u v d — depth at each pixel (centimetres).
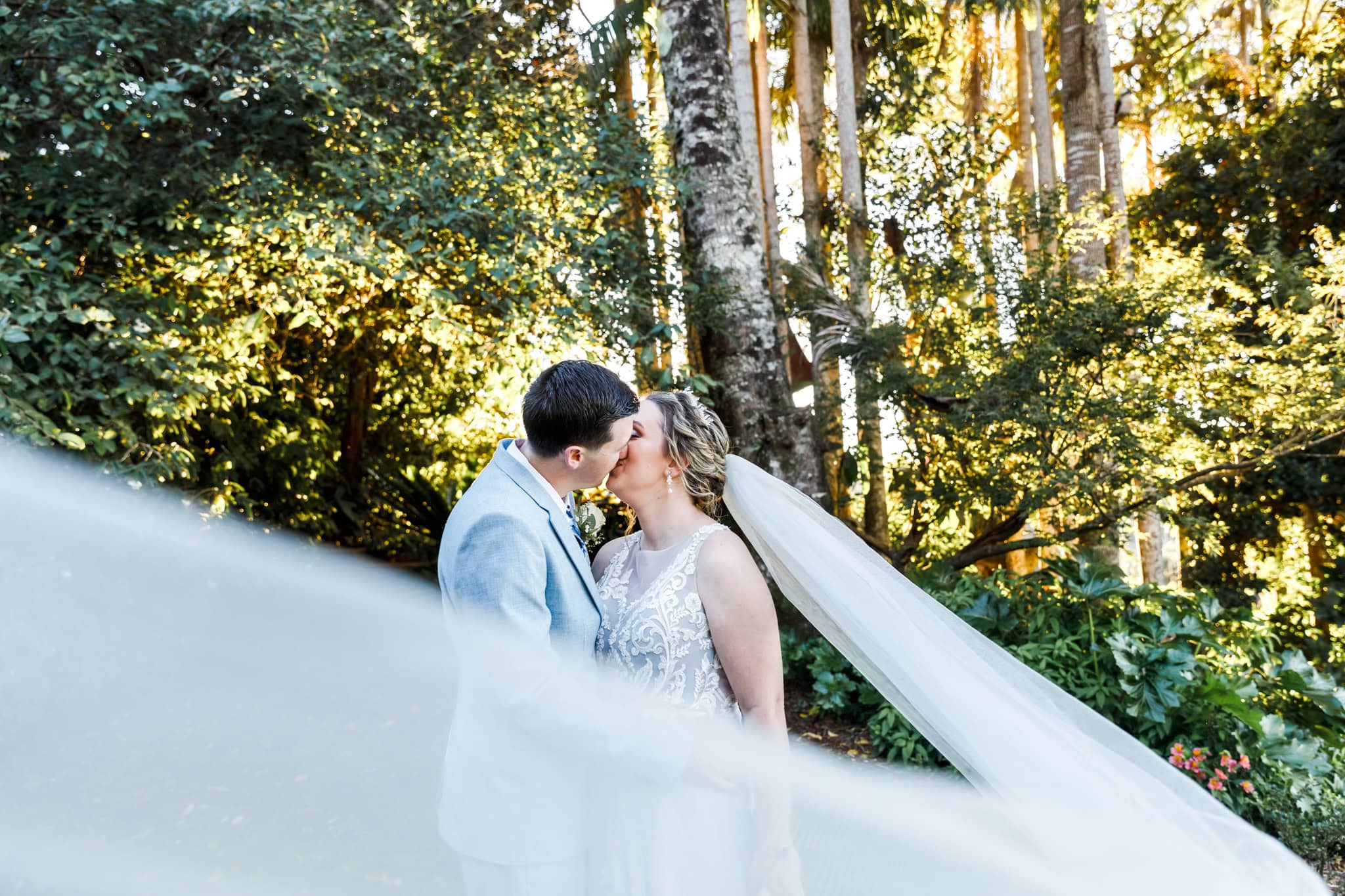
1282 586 922
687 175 596
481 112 538
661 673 178
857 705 480
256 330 486
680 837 171
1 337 321
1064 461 571
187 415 414
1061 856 190
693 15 594
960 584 529
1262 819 356
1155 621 434
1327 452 811
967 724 198
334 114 454
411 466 753
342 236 418
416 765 419
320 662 576
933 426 591
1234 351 627
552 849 165
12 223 382
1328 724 435
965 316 661
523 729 156
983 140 809
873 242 743
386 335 590
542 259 489
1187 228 977
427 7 532
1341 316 695
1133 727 396
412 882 308
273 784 392
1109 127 951
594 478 176
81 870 305
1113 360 583
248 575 583
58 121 384
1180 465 630
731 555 180
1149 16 1262
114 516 418
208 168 429
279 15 404
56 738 408
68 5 373
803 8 979
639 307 508
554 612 168
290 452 669
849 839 312
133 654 459
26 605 388
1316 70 977
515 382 679
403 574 736
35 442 323
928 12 1132
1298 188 880
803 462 597
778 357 610
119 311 375
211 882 303
